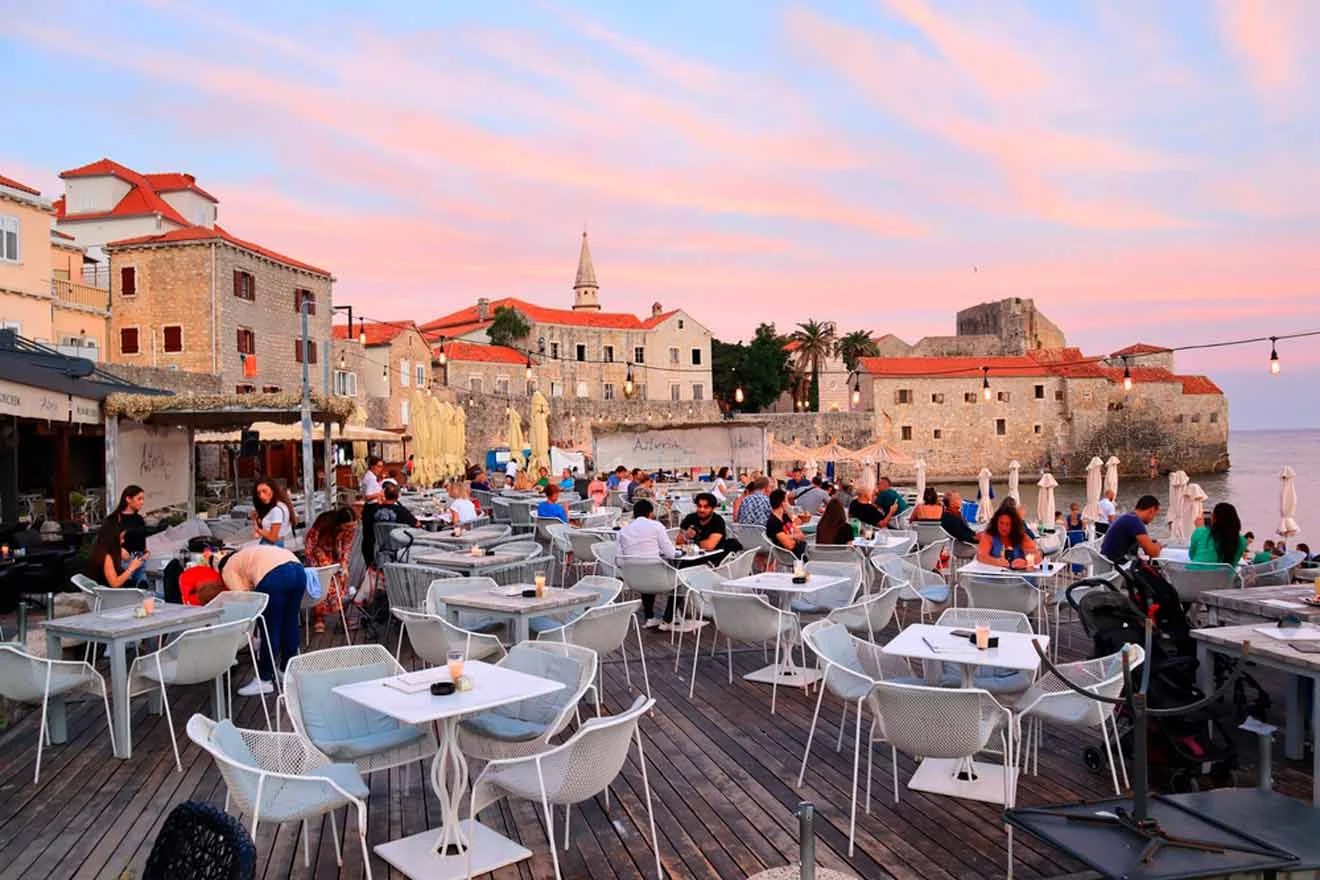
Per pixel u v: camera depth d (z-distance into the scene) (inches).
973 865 200.8
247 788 179.9
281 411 611.2
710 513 494.9
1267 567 396.5
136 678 279.0
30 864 204.2
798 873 196.9
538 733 209.6
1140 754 158.4
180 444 721.0
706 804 236.7
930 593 397.7
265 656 344.5
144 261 1524.4
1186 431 3334.2
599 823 226.2
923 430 3070.9
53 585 446.0
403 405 2149.4
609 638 306.2
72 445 983.6
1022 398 3147.1
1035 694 237.9
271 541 425.7
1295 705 264.1
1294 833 152.6
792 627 337.4
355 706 222.8
